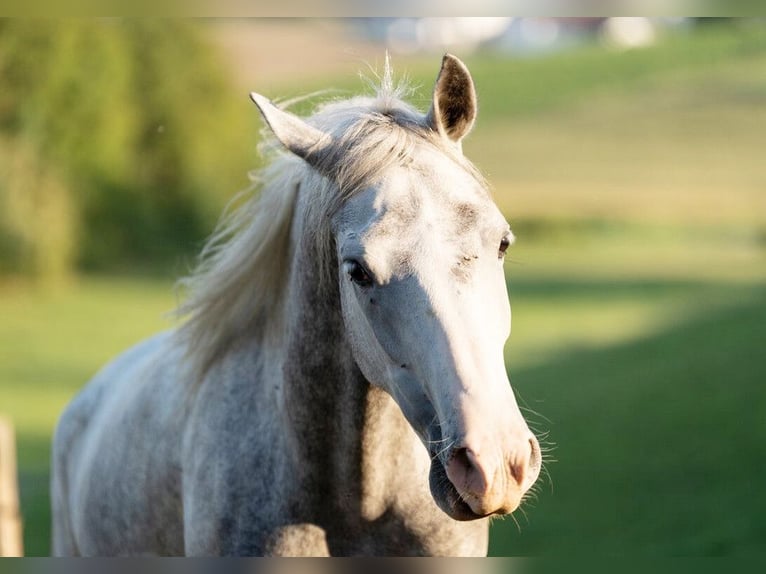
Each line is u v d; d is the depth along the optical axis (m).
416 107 4.04
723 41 61.94
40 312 24.44
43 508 11.30
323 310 3.92
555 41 78.88
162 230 30.52
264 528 4.10
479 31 75.00
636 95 51.81
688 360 14.10
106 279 28.72
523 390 13.84
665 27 76.38
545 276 24.56
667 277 23.25
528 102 52.75
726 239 27.97
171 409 4.67
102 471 5.19
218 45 31.73
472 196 3.48
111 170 29.34
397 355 3.47
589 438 11.17
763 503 8.49
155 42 30.06
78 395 6.16
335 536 4.12
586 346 16.52
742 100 48.19
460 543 4.17
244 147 31.39
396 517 4.09
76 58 28.20
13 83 27.39
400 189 3.48
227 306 4.45
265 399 4.23
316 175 3.89
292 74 45.62
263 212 4.32
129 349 6.09
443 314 3.30
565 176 36.91
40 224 26.80
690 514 8.50
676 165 37.75
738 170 36.56
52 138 27.92
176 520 4.63
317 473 4.04
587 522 8.67
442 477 3.34
